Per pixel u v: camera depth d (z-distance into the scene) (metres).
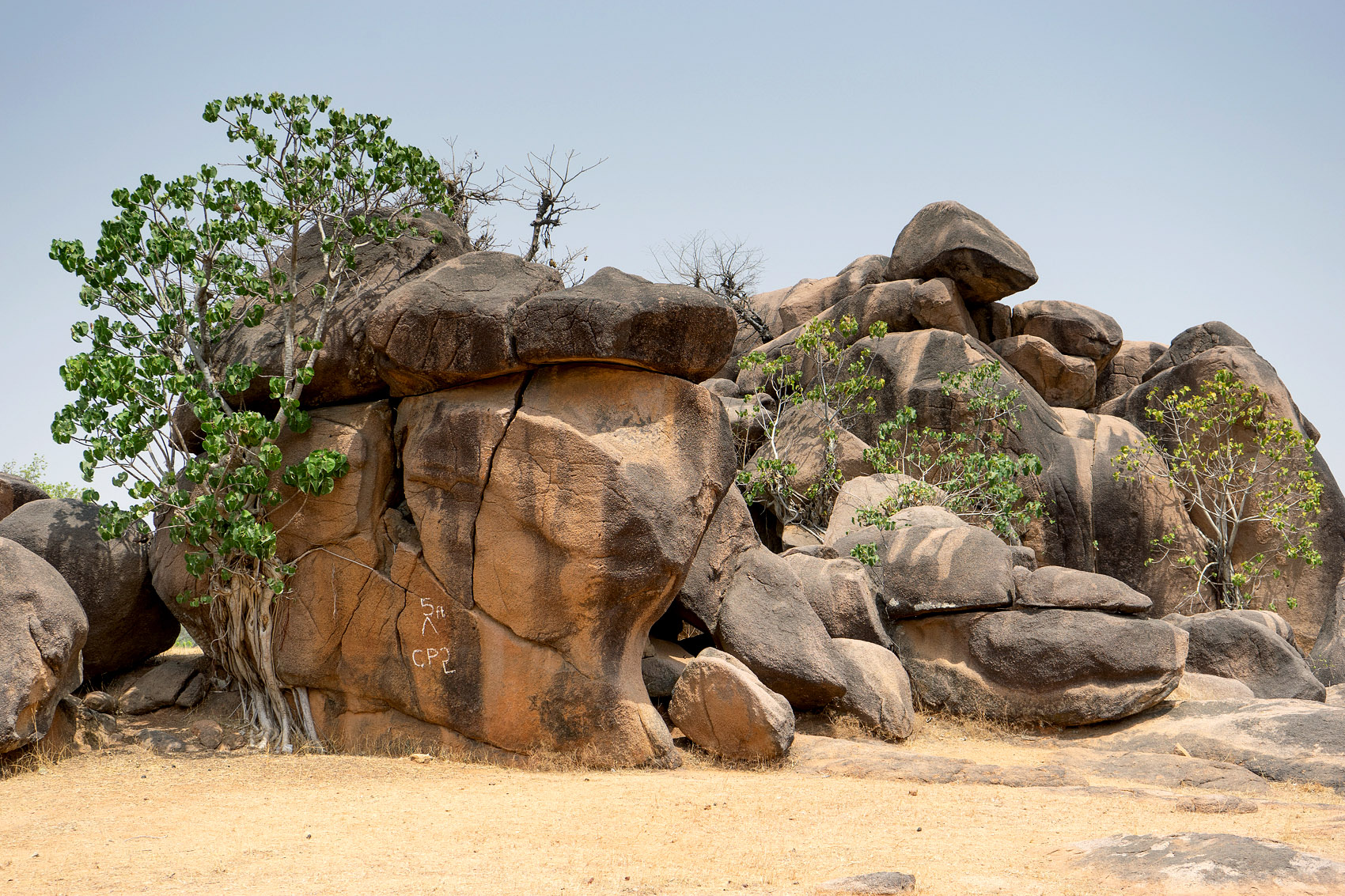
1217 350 22.09
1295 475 20.73
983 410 20.69
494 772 10.77
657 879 6.60
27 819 8.48
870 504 17.95
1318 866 6.06
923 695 14.16
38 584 10.98
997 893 6.17
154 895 6.23
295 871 6.80
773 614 13.23
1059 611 13.64
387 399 12.64
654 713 11.21
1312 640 19.97
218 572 12.08
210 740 11.91
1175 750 12.06
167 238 12.14
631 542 11.01
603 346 11.18
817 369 22.77
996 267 22.61
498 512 11.46
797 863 7.01
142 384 11.64
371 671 11.91
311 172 12.85
